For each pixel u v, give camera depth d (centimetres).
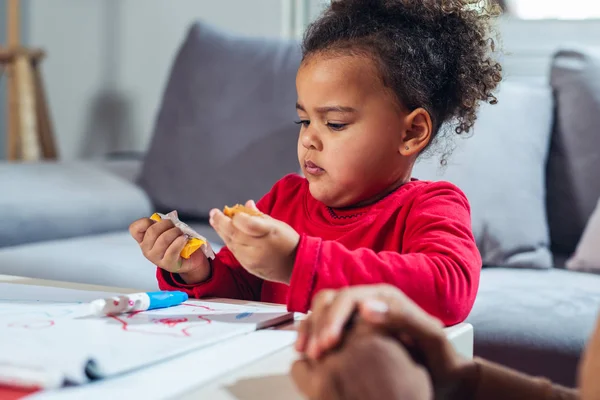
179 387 52
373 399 43
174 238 89
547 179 178
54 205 179
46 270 152
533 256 160
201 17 255
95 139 276
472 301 81
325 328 47
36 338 60
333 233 99
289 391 52
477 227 161
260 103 192
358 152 93
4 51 255
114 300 70
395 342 47
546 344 119
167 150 200
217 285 94
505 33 213
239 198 187
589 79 179
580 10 208
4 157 292
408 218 93
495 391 55
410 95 96
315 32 101
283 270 72
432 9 102
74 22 277
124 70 269
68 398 49
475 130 169
